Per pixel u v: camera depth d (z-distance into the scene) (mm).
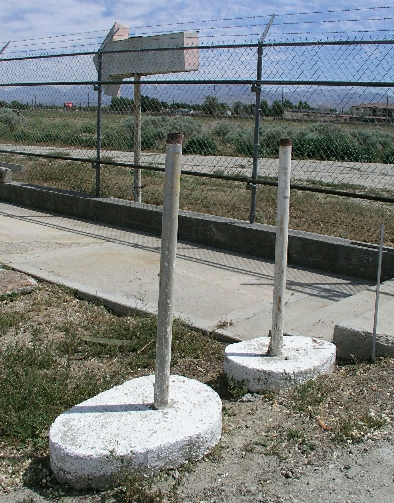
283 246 4191
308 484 3150
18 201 11383
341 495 3051
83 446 3182
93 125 15375
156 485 3166
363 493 3061
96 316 5785
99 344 5109
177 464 3283
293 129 10508
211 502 3033
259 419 3855
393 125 6883
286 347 4512
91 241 8695
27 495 3188
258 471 3283
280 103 7668
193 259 7848
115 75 10094
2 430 3754
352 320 4852
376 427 3650
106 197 10195
